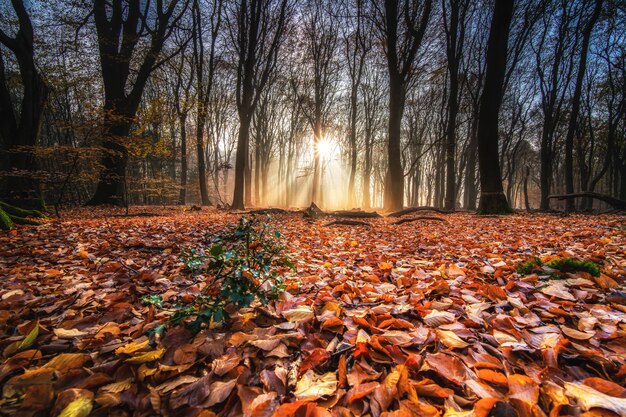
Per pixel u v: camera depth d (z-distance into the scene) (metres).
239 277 1.69
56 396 1.13
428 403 1.11
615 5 16.08
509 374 1.23
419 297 2.18
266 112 35.72
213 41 17.95
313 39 22.14
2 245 4.18
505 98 26.53
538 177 43.59
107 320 1.83
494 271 2.76
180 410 1.08
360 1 18.56
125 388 1.17
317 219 10.27
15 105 20.64
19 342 1.49
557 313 1.75
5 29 14.62
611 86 19.12
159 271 3.08
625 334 1.44
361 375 1.23
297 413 1.01
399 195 15.21
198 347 1.43
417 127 33.66
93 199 15.24
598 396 1.02
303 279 2.79
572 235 4.86
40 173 8.08
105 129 9.62
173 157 25.58
